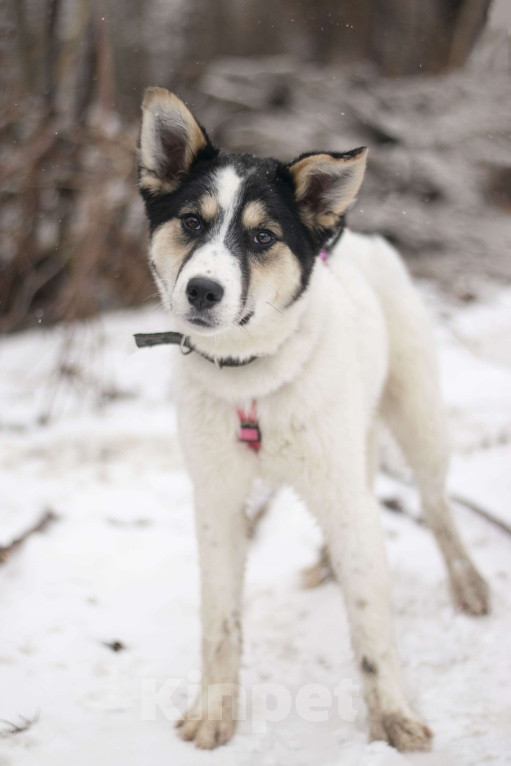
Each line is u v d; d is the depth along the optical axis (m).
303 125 8.88
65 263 6.98
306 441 2.68
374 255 3.69
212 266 2.51
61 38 7.09
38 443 5.32
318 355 2.71
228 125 9.12
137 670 2.93
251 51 10.95
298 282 2.73
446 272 8.66
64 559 3.70
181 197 2.79
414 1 10.40
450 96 9.55
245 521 2.89
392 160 8.96
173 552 3.85
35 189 6.78
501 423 5.42
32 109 6.80
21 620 3.12
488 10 10.65
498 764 2.32
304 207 2.88
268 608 3.42
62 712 2.61
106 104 6.74
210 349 2.66
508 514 4.14
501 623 3.18
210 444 2.75
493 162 9.20
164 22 10.84
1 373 6.68
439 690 2.75
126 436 5.45
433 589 3.50
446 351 6.88
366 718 2.64
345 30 10.55
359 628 2.58
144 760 2.38
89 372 6.11
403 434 3.58
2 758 2.33
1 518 4.08
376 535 2.64
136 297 7.50
